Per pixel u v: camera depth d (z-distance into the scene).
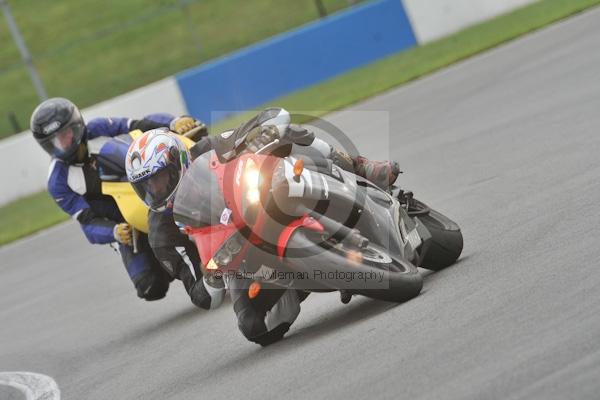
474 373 15.50
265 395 18.34
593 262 19.55
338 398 16.50
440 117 47.78
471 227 27.19
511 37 64.75
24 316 37.47
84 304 36.28
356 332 20.52
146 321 31.06
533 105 42.69
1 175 72.44
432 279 22.94
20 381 27.81
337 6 94.00
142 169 22.70
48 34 109.81
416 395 15.36
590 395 13.33
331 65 78.94
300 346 21.27
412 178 37.06
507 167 33.50
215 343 25.09
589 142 32.56
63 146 29.75
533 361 15.21
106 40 104.25
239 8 101.50
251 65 77.62
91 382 25.25
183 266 26.47
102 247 47.06
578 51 51.84
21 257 50.94
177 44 99.12
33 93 99.06
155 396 21.58
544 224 24.45
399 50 79.31
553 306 17.61
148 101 75.31
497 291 19.83
